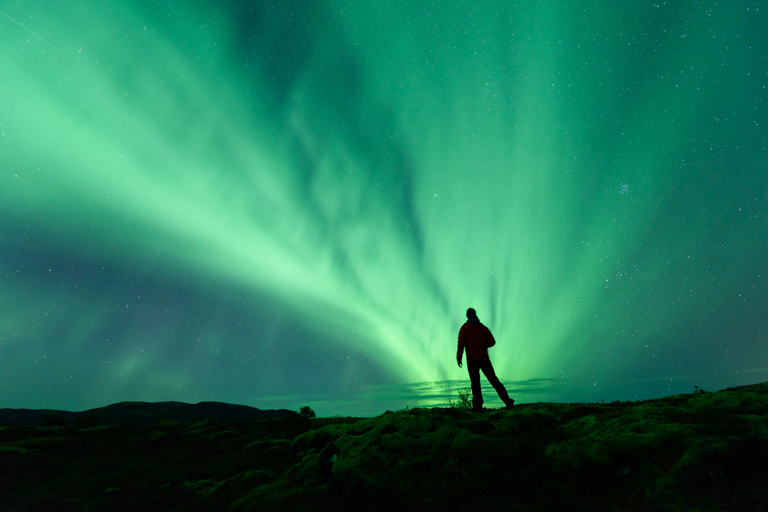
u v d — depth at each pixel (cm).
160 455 1063
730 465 343
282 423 1494
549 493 405
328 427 780
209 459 970
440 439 539
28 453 1120
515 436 518
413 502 452
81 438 1414
